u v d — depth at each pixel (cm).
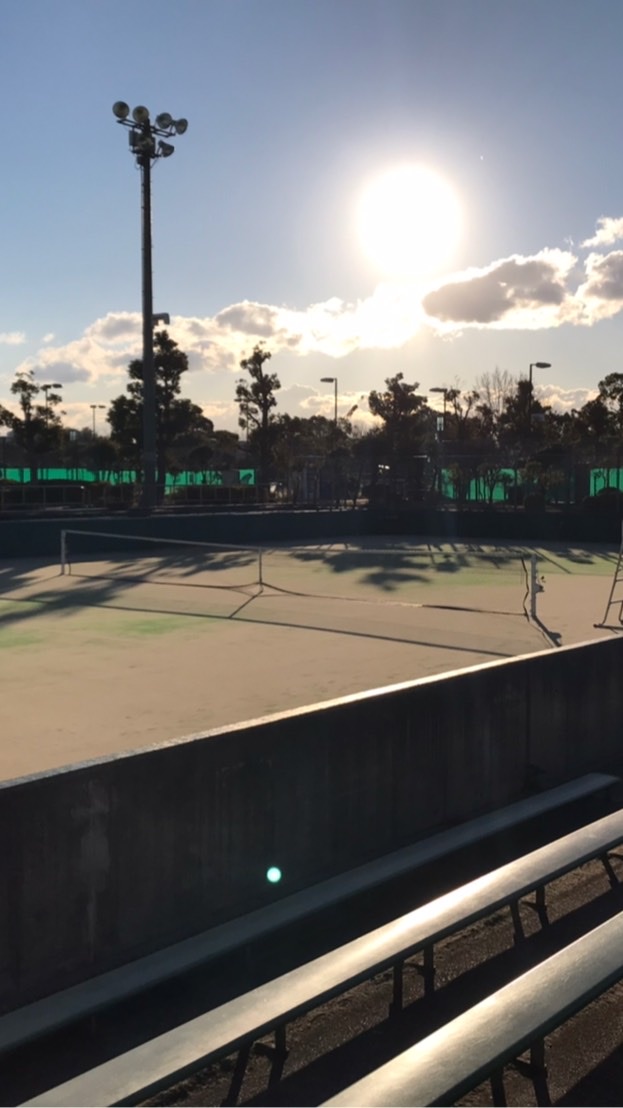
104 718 880
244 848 497
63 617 1554
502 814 603
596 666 788
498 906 437
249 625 1471
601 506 3497
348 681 1045
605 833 526
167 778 461
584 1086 369
